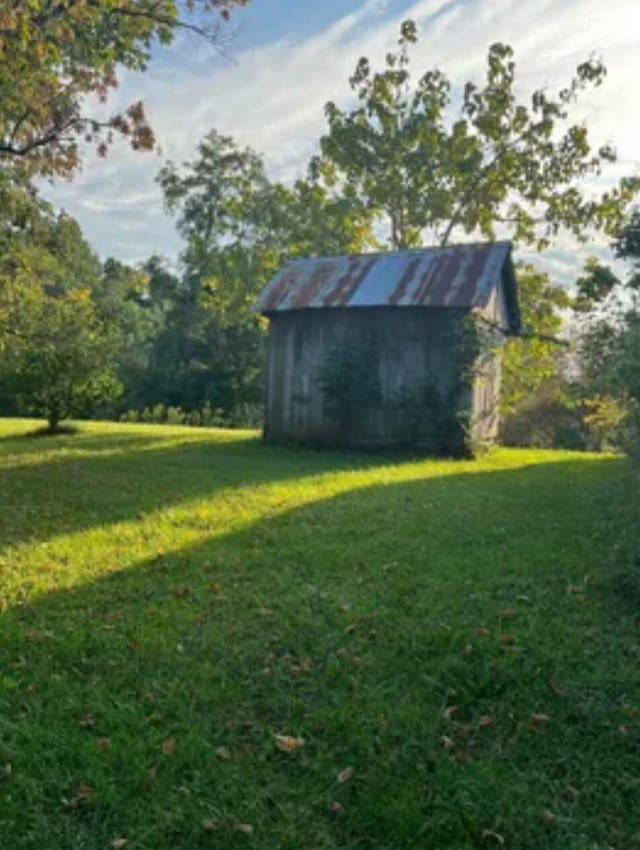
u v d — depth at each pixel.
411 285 14.78
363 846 2.63
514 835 2.68
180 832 2.65
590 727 3.38
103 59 9.90
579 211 25.47
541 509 7.88
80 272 18.16
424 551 6.04
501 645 4.10
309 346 15.64
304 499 8.52
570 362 19.64
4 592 5.04
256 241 30.34
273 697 3.61
